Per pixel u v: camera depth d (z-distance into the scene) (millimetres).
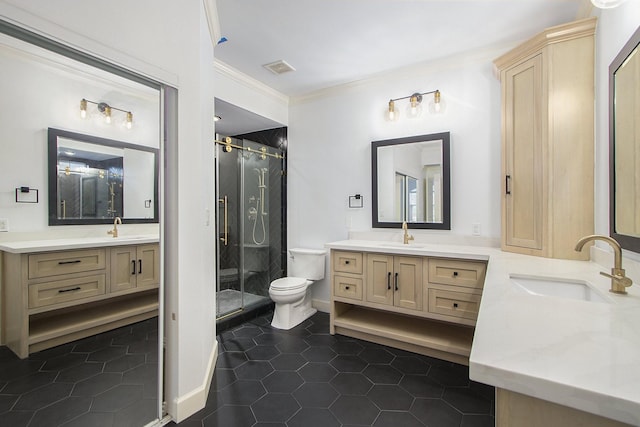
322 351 2414
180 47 1611
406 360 2264
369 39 2363
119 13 1341
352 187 3238
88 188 1819
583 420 545
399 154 2938
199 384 1708
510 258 1947
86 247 1825
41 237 1718
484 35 2316
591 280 1366
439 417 1615
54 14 1133
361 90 3164
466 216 2650
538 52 1986
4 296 1668
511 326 780
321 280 3422
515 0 1909
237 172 3611
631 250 1289
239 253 3604
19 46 1550
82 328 1802
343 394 1827
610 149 1524
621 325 780
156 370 1763
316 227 3473
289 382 1959
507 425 610
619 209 1431
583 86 1846
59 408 1643
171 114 1606
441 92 2744
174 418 1585
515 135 2162
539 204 1988
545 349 641
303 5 1956
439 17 2086
